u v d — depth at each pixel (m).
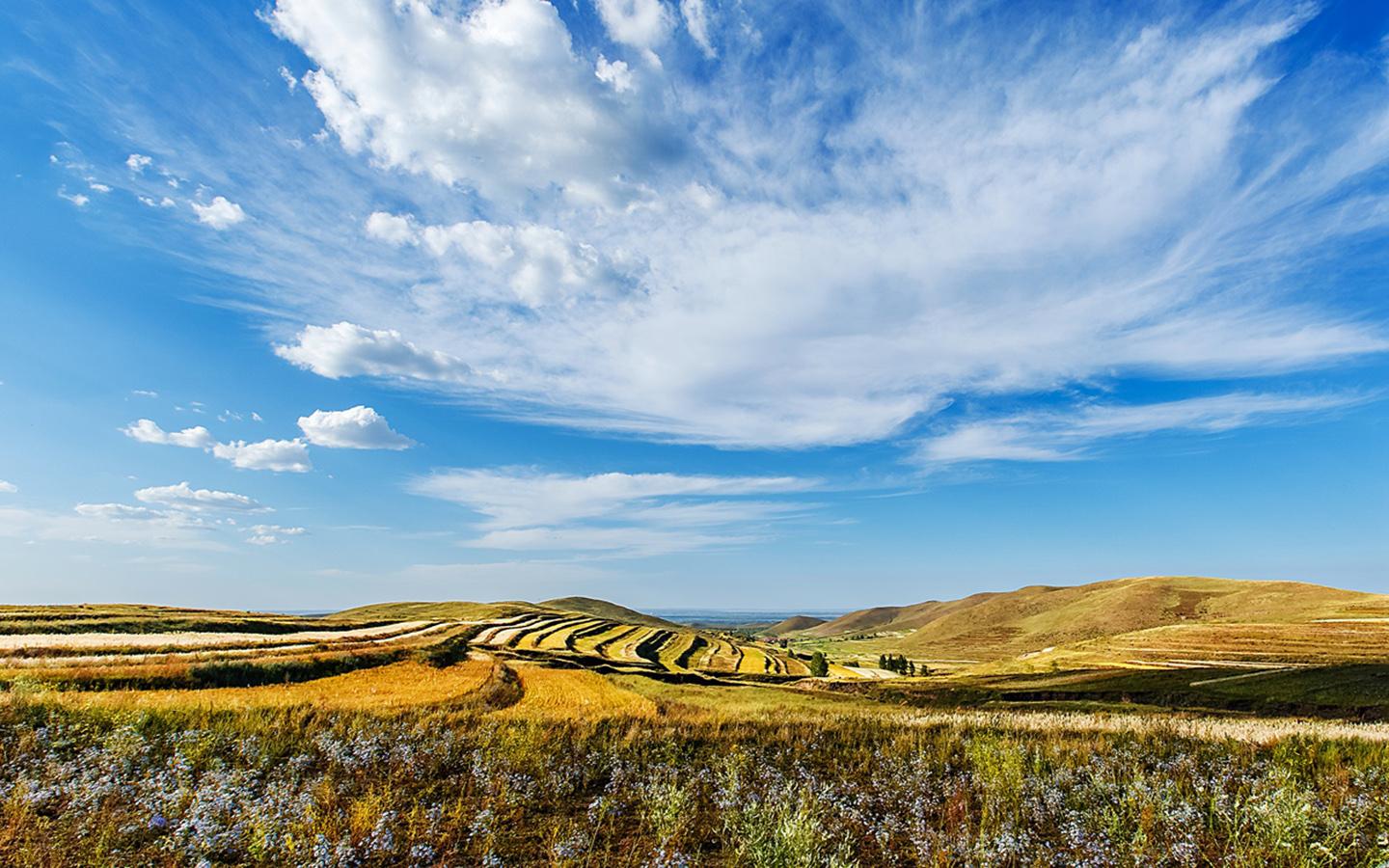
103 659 38.19
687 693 48.09
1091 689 68.06
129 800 9.71
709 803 11.96
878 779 13.66
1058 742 16.70
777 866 8.30
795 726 19.17
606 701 37.47
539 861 8.95
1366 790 11.77
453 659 67.56
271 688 36.22
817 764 15.29
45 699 16.20
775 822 9.37
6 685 22.59
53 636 51.09
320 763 13.20
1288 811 8.83
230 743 14.18
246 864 7.95
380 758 13.42
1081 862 8.76
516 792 11.66
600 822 10.43
